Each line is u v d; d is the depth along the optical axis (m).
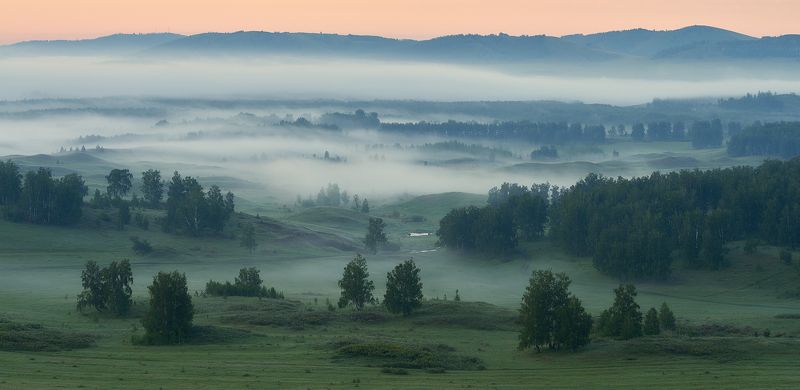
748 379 196.12
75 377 196.50
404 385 194.38
